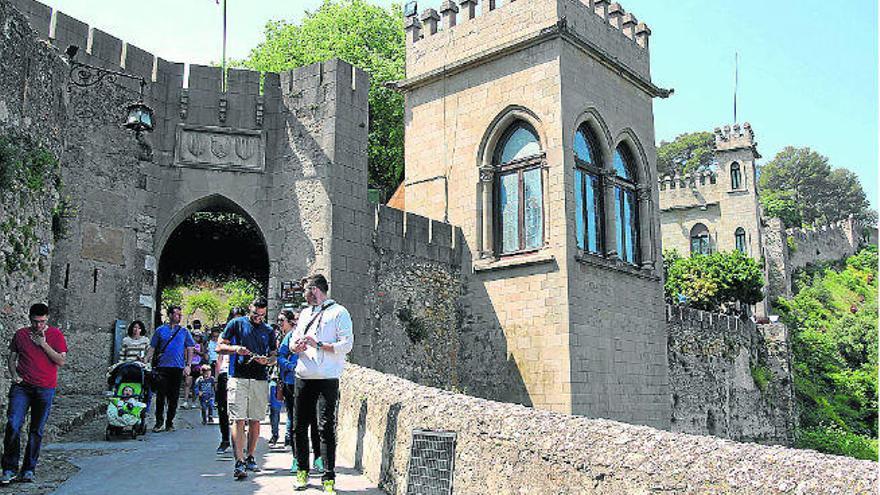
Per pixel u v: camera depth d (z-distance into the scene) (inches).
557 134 799.1
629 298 863.7
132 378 467.5
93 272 643.5
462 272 865.5
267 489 309.7
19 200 366.0
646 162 939.3
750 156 2160.4
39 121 399.5
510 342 807.7
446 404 283.4
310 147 736.3
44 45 409.4
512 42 839.1
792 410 1656.0
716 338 1422.2
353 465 376.5
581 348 772.0
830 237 2957.7
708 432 1322.6
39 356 329.1
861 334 2139.5
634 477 193.6
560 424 228.2
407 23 978.7
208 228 956.0
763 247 2247.8
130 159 689.6
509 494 233.0
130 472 345.4
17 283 366.3
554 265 781.3
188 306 1942.7
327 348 304.8
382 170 1441.9
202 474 342.0
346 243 719.1
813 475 160.6
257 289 1101.1
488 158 862.5
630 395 829.8
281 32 1605.6
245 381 339.9
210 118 737.6
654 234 930.1
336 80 734.5
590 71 855.7
